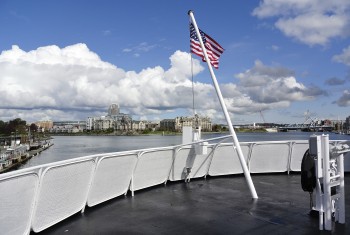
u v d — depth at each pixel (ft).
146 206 16.37
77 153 240.53
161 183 21.97
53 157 214.69
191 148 23.62
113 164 17.07
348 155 27.35
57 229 12.84
